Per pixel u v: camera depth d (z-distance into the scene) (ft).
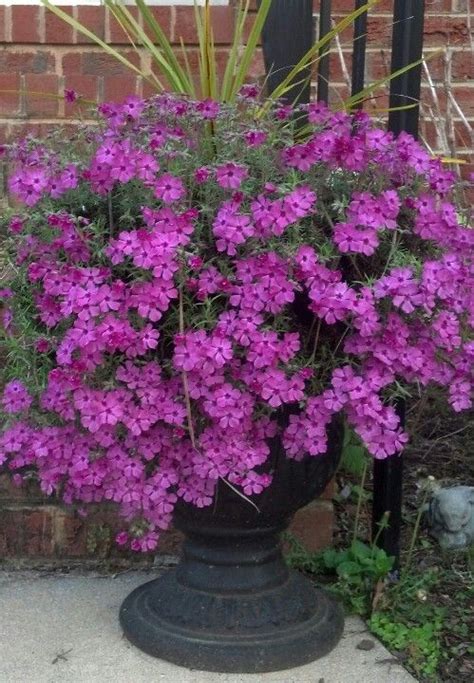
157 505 6.57
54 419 6.95
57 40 9.55
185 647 7.01
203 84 8.00
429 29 11.50
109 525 8.87
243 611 7.14
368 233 6.31
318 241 6.75
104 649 7.30
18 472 8.73
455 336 6.45
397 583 8.10
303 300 6.70
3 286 7.24
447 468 10.28
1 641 7.43
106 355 6.58
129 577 8.67
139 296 6.14
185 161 6.68
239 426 6.34
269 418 6.66
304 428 6.51
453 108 11.21
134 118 6.90
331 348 6.87
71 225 6.52
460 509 8.77
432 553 8.87
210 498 6.63
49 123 9.64
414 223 6.81
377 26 11.32
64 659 7.16
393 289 6.27
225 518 7.04
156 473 6.61
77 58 9.61
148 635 7.18
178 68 8.34
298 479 6.99
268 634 7.06
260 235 6.35
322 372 6.81
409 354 6.37
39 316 6.98
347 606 7.95
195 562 7.38
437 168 6.90
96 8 9.57
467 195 10.40
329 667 7.08
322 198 6.78
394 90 8.16
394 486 8.18
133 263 6.38
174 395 6.45
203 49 7.94
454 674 7.12
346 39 11.32
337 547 8.93
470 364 6.66
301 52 9.00
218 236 6.47
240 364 6.54
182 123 6.98
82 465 6.59
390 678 6.96
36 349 6.98
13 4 9.75
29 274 6.70
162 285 6.16
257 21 8.04
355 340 6.46
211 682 6.86
